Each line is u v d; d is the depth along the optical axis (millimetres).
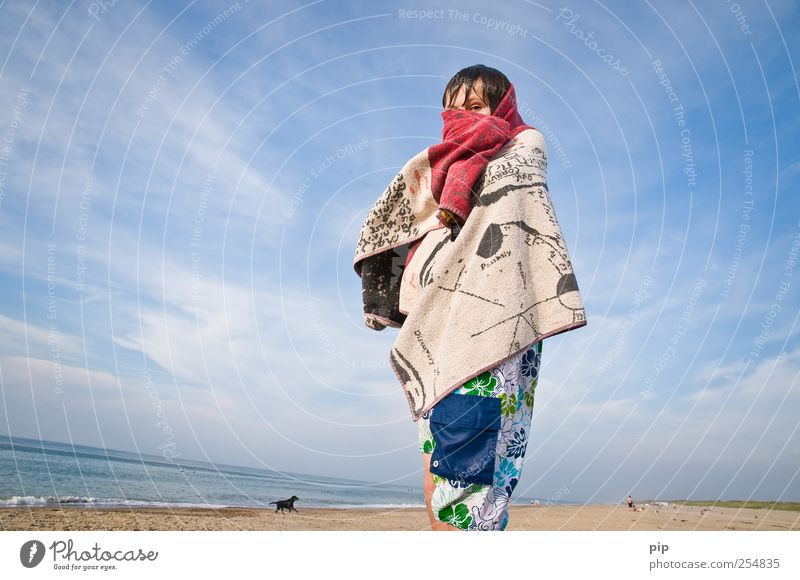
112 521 5922
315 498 17984
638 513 13281
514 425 1444
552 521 7359
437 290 1541
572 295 1469
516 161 1633
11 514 5977
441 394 1391
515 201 1550
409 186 1936
